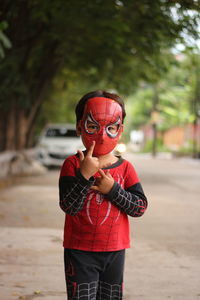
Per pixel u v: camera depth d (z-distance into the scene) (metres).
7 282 4.61
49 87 20.91
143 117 48.25
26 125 18.53
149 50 13.27
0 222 7.68
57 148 19.05
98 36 13.00
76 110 2.86
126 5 10.51
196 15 7.28
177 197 11.40
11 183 13.80
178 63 16.28
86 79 21.14
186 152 36.75
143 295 4.36
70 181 2.67
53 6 12.01
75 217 2.73
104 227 2.72
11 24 14.36
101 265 2.76
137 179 2.84
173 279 4.84
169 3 7.67
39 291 4.35
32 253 5.71
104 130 2.71
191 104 37.31
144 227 7.57
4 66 14.38
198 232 7.25
